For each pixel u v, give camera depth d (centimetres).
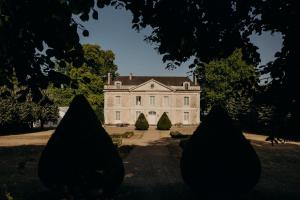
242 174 928
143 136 4134
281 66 781
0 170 1645
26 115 4291
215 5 714
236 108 5188
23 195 1093
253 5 756
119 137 3781
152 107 7219
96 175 909
